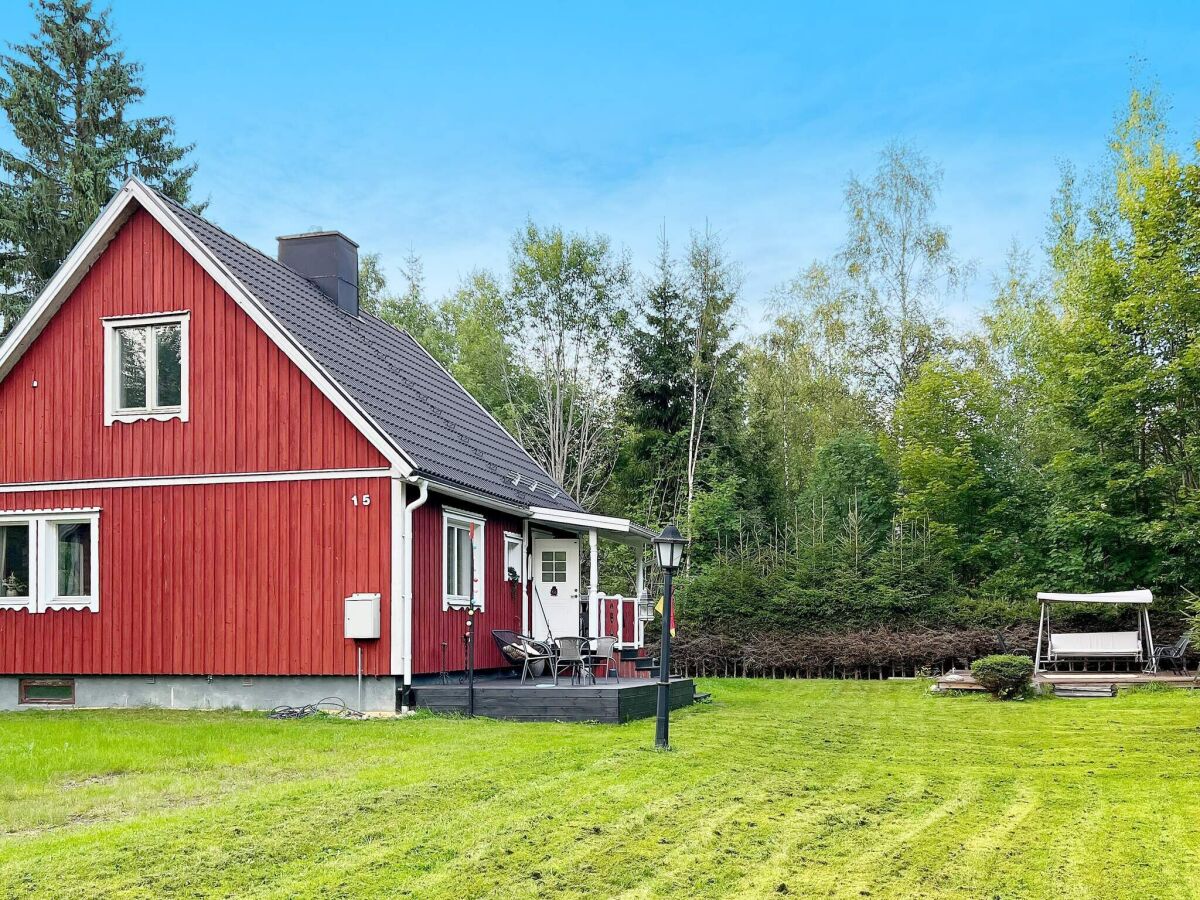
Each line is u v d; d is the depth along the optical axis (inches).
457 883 265.4
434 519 643.5
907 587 1082.7
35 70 1294.3
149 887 256.7
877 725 603.2
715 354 1553.9
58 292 661.3
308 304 730.8
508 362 1665.8
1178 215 987.3
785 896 262.5
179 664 629.3
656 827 321.1
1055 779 420.8
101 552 650.8
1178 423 994.1
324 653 605.6
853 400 1518.2
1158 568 976.9
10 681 664.4
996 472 1181.7
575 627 832.3
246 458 629.0
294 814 324.8
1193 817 348.8
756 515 1470.2
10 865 271.6
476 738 489.7
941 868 288.0
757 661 1050.7
